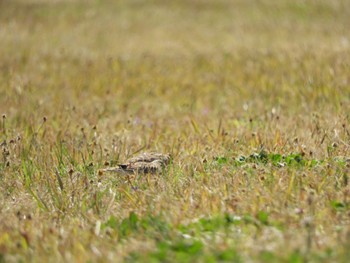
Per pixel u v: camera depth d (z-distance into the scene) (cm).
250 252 1955
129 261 1991
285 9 9956
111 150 3316
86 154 3256
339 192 2419
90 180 2869
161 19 9788
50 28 9125
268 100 4722
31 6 10594
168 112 4528
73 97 5041
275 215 2266
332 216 2225
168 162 3044
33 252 2133
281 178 2586
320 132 3403
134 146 3462
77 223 2402
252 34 8431
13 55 6938
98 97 5078
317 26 8725
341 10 9644
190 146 3356
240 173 2717
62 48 7344
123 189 2648
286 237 2023
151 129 3850
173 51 7306
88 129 3803
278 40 7800
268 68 5925
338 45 6869
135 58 6856
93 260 2006
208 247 2025
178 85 5550
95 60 6725
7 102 4694
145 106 4784
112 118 4281
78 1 11094
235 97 5006
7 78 5684
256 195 2425
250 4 10450
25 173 2953
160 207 2419
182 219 2298
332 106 4206
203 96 5131
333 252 1939
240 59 6556
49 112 4375
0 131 3791
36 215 2534
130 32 8825
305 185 2527
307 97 4594
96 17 9969
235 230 2177
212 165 2938
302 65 5741
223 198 2444
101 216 2464
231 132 3662
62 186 2748
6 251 2145
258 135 3350
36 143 3425
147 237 2170
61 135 3678
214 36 8394
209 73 6019
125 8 10594
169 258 1950
